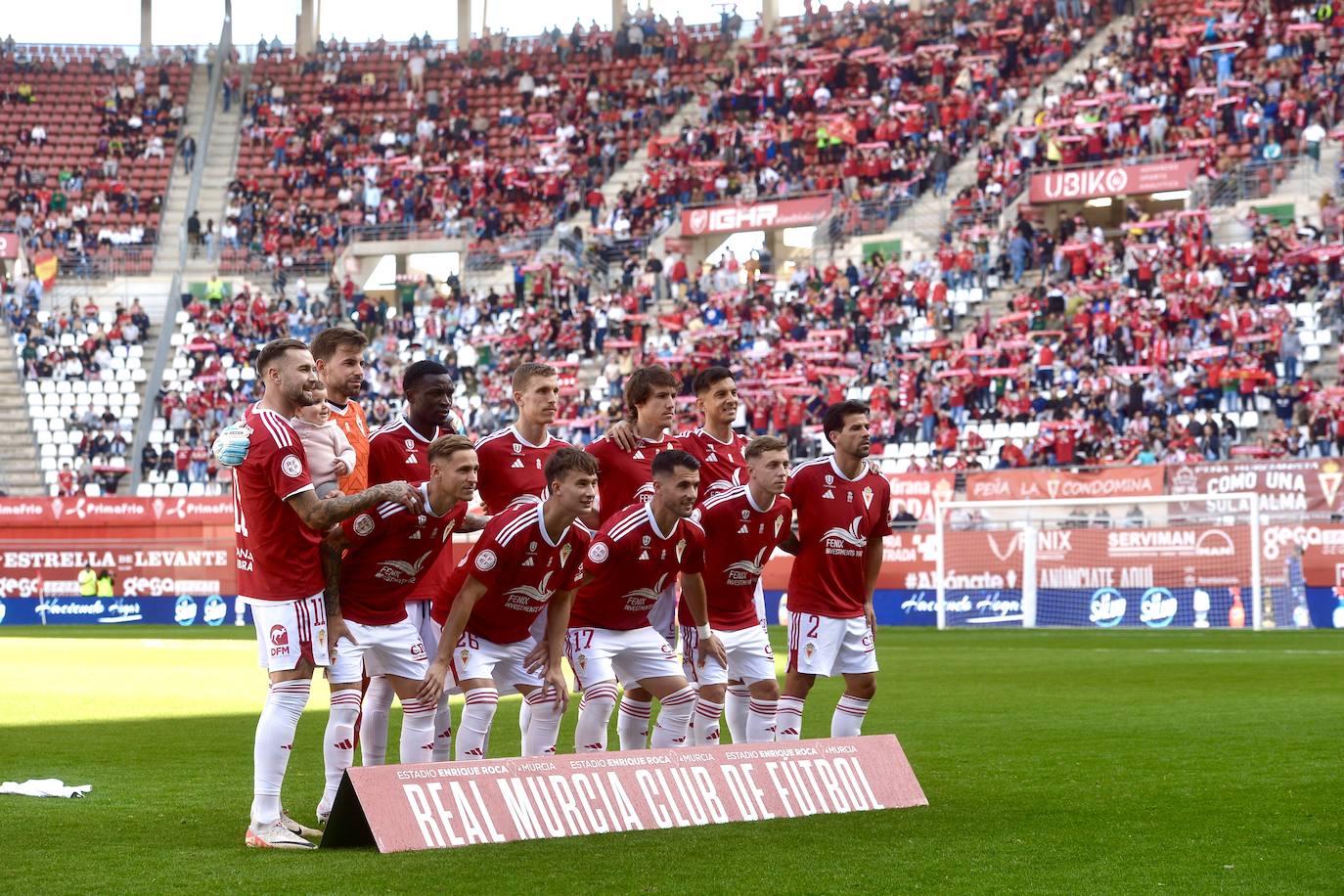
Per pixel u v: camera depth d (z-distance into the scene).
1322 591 22.81
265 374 6.51
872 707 11.95
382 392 34.56
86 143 43.03
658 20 45.75
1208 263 29.39
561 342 34.50
